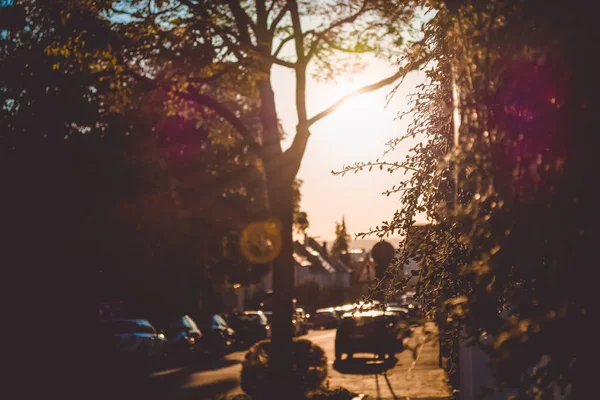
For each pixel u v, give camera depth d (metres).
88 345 21.33
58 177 19.80
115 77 16.58
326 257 133.62
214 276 38.66
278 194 17.67
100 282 23.14
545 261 2.82
